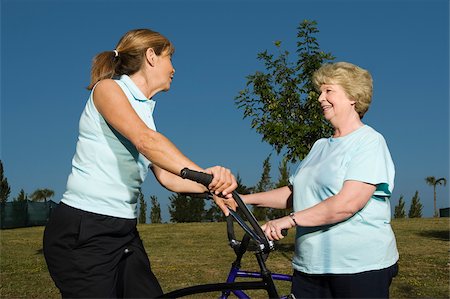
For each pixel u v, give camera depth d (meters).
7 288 8.62
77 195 2.77
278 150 11.73
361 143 3.18
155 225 22.47
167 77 3.00
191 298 7.13
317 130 11.34
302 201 3.35
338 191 3.16
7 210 24.97
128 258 2.91
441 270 9.66
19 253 14.06
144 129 2.47
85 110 2.81
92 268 2.74
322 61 11.59
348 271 3.11
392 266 3.17
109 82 2.70
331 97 3.31
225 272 9.83
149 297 2.88
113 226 2.78
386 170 3.10
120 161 2.78
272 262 10.86
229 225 2.91
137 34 2.96
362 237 3.12
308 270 3.23
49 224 2.82
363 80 3.29
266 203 3.66
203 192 3.16
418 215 37.16
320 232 3.19
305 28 11.76
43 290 8.46
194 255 12.52
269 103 11.68
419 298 7.45
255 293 7.43
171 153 2.37
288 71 11.72
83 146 2.79
